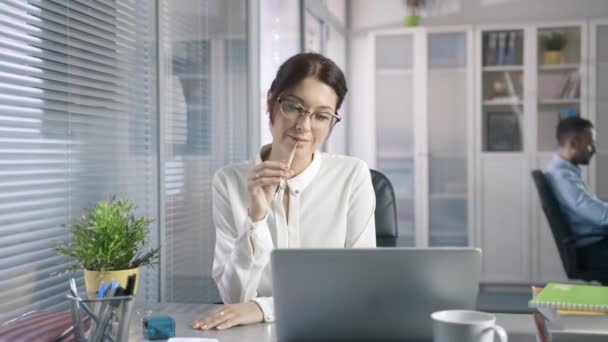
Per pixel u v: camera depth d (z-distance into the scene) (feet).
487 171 18.03
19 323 3.85
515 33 17.80
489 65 17.93
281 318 3.54
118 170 6.54
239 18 10.94
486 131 18.13
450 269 3.37
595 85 17.34
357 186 5.74
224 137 10.25
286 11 13.64
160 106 7.48
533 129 17.72
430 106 18.35
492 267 18.06
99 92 6.15
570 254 11.41
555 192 12.34
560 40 17.53
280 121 5.23
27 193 4.99
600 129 17.35
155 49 7.45
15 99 4.86
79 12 5.76
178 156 8.40
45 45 5.25
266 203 4.89
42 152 5.21
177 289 8.37
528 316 4.46
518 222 17.90
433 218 18.38
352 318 3.47
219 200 5.64
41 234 5.15
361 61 19.26
